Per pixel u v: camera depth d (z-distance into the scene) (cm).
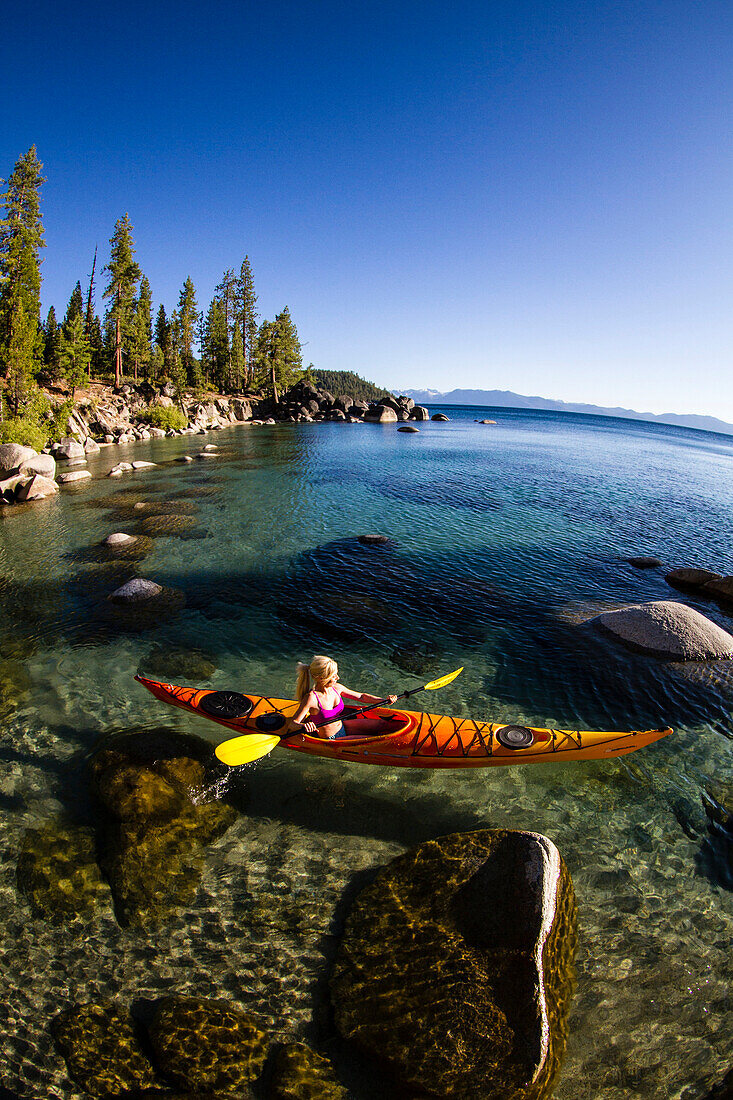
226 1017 437
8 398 4219
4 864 588
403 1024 419
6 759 755
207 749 776
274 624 1202
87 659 1049
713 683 977
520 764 719
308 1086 388
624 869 590
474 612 1272
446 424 8756
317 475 3177
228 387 9569
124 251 6412
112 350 7462
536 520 2167
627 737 707
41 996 460
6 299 5047
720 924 527
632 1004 452
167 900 546
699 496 2859
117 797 650
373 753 705
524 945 452
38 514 2208
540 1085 385
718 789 719
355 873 580
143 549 1731
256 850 608
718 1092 389
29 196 5375
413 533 1933
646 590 1444
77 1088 396
